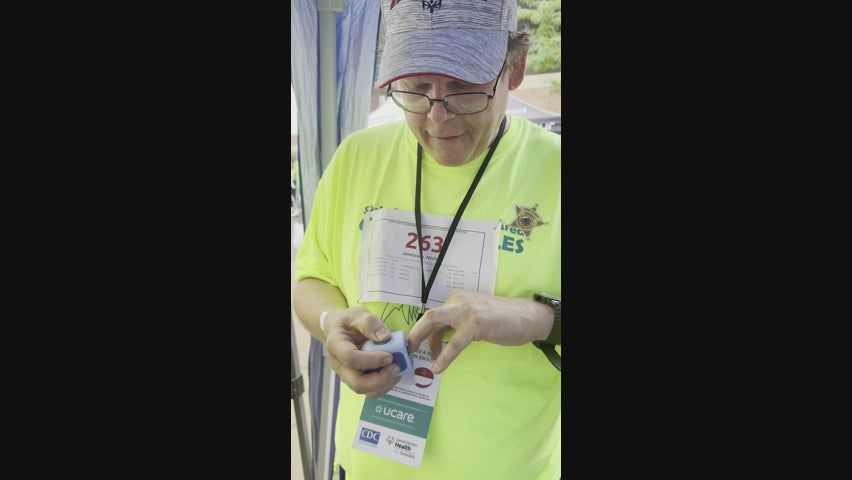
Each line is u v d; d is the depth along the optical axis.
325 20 1.77
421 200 1.53
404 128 1.60
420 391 1.50
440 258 1.49
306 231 1.75
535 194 1.49
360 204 1.59
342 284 1.67
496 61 1.36
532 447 1.52
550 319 1.41
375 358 1.39
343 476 1.66
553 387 1.53
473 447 1.50
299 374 1.89
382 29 1.56
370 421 1.52
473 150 1.46
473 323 1.36
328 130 1.83
